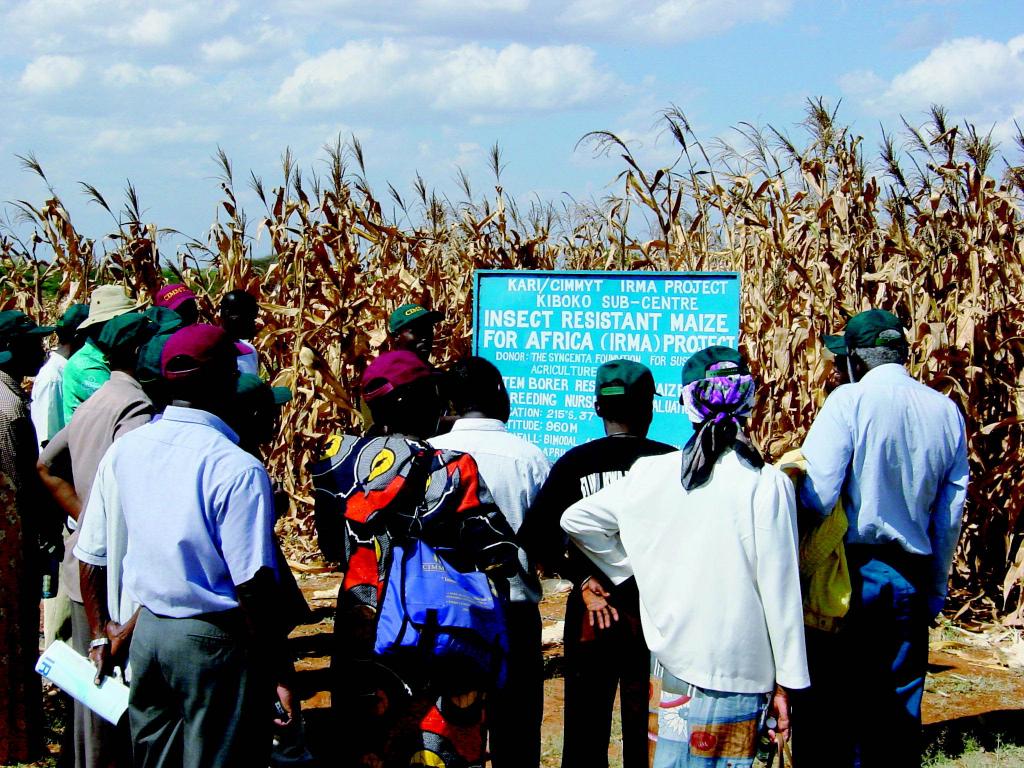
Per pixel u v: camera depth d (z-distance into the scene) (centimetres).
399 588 359
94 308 529
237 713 340
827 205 851
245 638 340
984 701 637
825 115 878
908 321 854
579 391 568
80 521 380
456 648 354
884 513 428
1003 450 847
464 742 358
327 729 562
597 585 409
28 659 521
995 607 813
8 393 517
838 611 421
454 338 995
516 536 421
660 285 549
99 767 416
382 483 366
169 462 340
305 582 921
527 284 575
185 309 611
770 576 340
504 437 441
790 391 855
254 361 693
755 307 896
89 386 530
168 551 333
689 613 345
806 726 450
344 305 990
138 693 344
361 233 1017
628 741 429
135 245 972
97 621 366
